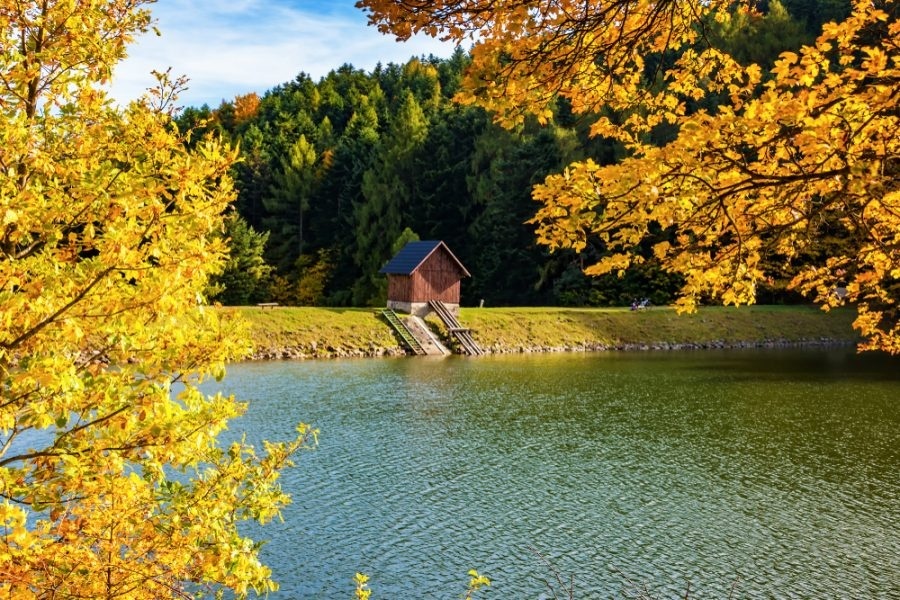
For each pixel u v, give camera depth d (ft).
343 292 237.45
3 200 13.58
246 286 216.33
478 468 59.26
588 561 41.14
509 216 207.21
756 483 55.31
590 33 16.35
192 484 18.25
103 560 15.38
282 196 266.16
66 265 14.88
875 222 14.52
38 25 17.26
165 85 16.53
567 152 193.47
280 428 71.72
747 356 140.56
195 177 14.98
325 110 378.32
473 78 16.17
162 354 15.53
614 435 70.95
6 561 13.88
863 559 41.27
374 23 16.10
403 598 36.45
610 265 14.55
